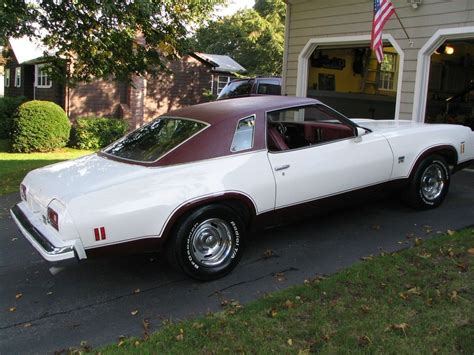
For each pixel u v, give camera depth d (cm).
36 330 354
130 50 1058
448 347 294
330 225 538
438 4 803
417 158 539
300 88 1108
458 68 1228
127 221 374
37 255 512
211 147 417
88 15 965
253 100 481
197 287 409
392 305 347
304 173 456
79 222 360
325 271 422
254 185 425
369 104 1169
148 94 2158
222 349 308
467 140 590
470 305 340
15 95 2633
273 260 454
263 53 3388
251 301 375
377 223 534
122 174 396
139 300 392
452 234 475
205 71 2303
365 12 939
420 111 855
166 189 388
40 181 423
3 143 1736
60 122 1539
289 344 309
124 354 308
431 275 389
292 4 1102
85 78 1105
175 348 312
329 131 504
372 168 504
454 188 673
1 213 707
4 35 885
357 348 299
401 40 870
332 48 1072
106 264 472
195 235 403
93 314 374
